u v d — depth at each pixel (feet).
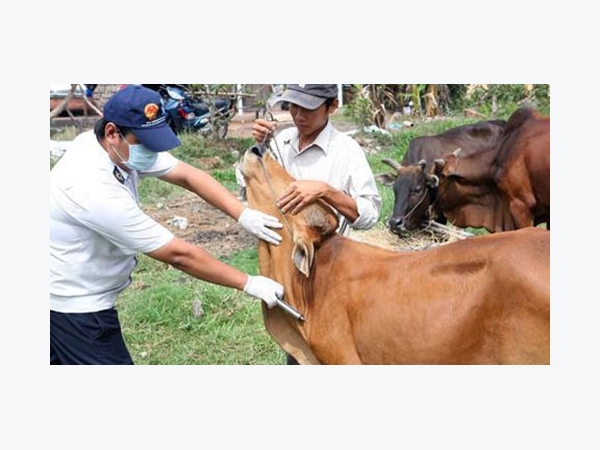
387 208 26.84
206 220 27.09
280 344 12.01
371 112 38.91
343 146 13.09
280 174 11.73
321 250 11.49
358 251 11.33
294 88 12.38
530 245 9.55
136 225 11.28
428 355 10.16
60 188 11.36
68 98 35.78
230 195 12.21
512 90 38.81
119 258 11.99
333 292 11.25
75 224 11.44
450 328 9.94
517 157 21.25
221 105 37.35
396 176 23.90
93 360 12.05
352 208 11.95
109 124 11.11
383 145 36.19
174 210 28.27
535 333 9.37
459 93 41.73
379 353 10.69
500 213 22.45
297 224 11.39
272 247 11.68
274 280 11.75
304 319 11.52
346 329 11.13
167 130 11.16
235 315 19.75
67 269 11.68
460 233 23.54
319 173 13.09
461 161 22.56
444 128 37.32
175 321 19.58
